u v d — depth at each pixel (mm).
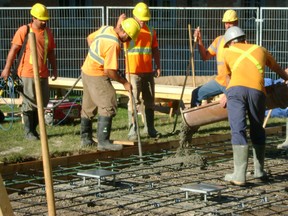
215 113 11938
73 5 28844
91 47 12398
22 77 13250
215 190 9609
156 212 9227
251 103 10531
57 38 22094
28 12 22719
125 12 25578
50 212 7246
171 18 22781
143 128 14805
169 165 11805
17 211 9328
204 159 12156
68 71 22016
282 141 14055
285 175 11438
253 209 9445
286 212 9359
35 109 13398
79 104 16016
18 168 11234
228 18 12828
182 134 12367
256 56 10531
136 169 11453
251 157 12875
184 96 16641
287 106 11695
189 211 9258
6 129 14641
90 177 10773
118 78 12250
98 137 12539
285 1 30484
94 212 9195
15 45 13180
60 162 11727
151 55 13992
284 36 21500
